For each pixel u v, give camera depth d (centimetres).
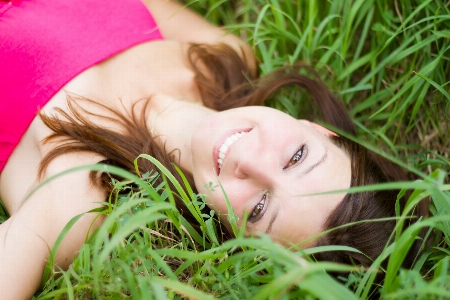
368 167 161
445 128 204
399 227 117
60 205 146
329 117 192
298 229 142
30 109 162
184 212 160
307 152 149
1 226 144
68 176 150
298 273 84
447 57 195
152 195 114
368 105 206
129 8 185
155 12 205
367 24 200
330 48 199
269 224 143
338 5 200
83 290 133
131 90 177
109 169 108
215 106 191
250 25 198
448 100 197
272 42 205
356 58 204
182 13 210
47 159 152
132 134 166
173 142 170
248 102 192
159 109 177
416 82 192
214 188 147
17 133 164
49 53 166
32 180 160
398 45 204
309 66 197
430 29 195
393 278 112
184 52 196
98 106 167
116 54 177
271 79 197
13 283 134
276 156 143
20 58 164
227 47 204
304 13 209
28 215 143
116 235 95
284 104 203
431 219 102
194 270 147
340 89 208
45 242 138
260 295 85
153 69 183
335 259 148
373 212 149
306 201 142
